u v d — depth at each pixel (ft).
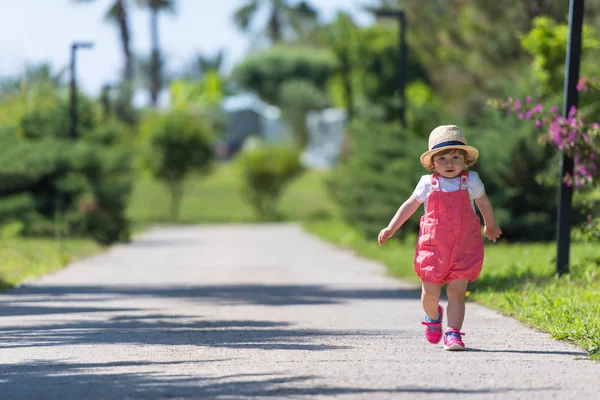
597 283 97.19
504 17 218.18
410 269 134.92
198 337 68.85
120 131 283.59
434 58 242.78
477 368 53.78
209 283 126.11
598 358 56.75
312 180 531.50
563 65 182.19
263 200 424.05
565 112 105.91
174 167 400.88
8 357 60.29
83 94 279.69
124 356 59.57
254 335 69.77
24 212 223.92
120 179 248.52
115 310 90.48
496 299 89.92
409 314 84.53
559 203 105.91
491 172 177.27
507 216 173.99
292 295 106.32
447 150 59.06
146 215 412.36
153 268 156.97
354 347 62.64
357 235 222.89
